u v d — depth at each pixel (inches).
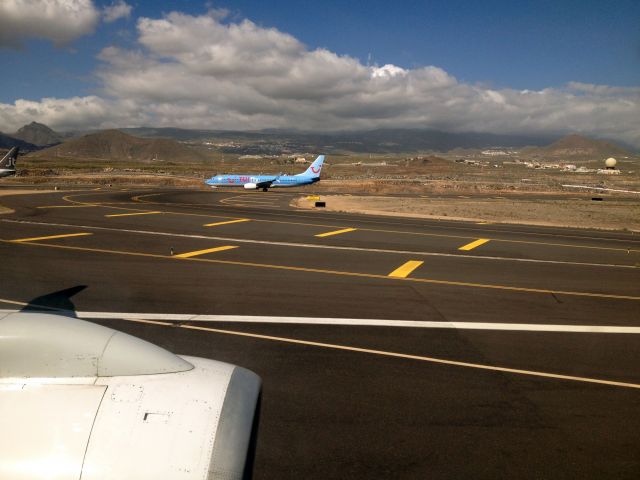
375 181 5772.6
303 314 526.9
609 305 616.7
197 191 3161.9
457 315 546.6
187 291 606.9
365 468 248.7
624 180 7829.7
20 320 161.2
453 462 257.4
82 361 156.6
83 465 138.3
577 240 1280.8
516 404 329.7
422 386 353.4
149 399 153.9
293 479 236.7
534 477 247.0
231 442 149.6
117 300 555.2
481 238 1229.1
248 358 395.2
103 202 1883.6
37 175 4832.7
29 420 144.0
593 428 299.9
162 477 139.3
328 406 315.0
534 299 634.2
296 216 1614.2
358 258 883.4
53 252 831.1
